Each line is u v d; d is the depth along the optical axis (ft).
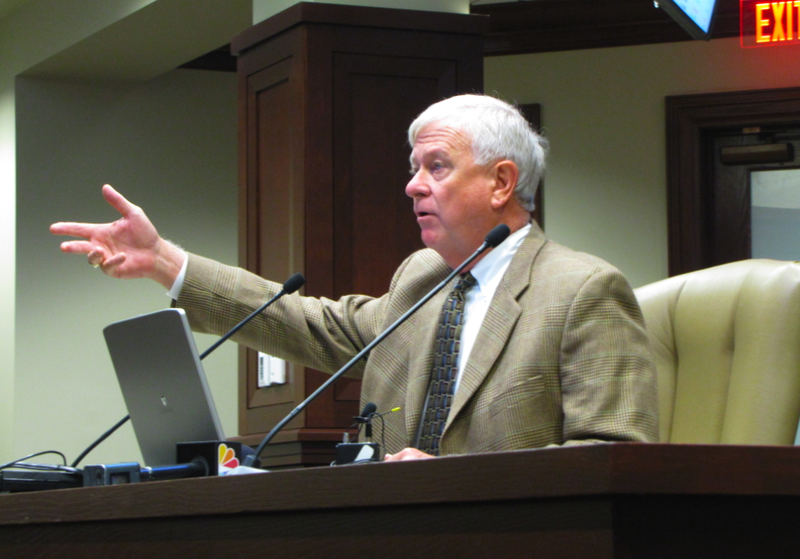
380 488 3.72
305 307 8.21
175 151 19.51
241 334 7.98
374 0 13.14
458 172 7.25
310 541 3.90
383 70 12.80
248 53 13.51
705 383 7.53
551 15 17.81
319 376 12.16
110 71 18.52
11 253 18.37
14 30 18.74
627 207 17.89
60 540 4.78
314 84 12.56
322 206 12.41
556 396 6.54
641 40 17.94
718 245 17.95
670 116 17.83
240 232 13.35
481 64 13.10
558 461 3.34
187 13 15.53
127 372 6.86
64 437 18.17
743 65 17.69
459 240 7.36
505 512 3.47
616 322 6.52
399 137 12.76
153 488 4.39
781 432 7.09
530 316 6.75
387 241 12.58
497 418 6.53
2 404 18.26
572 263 6.88
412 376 7.25
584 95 18.17
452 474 3.56
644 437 6.11
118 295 18.85
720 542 3.40
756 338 7.30
